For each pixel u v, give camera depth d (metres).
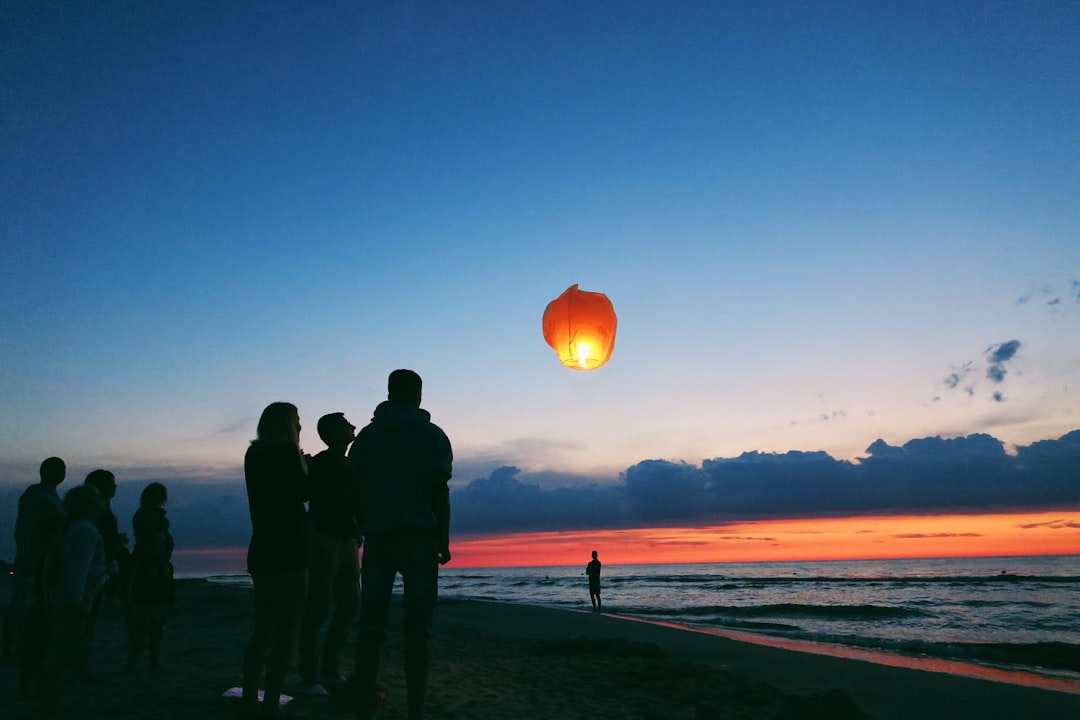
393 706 3.86
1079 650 9.91
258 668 3.17
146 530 5.06
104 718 3.24
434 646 7.70
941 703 5.02
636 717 4.00
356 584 4.43
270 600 3.13
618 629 11.06
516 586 50.81
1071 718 4.59
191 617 11.65
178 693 3.85
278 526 3.19
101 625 9.21
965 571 68.06
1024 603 24.39
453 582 64.06
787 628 14.26
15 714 3.31
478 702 4.20
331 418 4.32
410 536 2.81
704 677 5.54
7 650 5.28
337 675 4.37
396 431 2.91
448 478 2.92
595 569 16.95
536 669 5.66
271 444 3.35
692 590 38.94
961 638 13.65
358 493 2.96
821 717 3.76
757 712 4.28
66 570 3.38
